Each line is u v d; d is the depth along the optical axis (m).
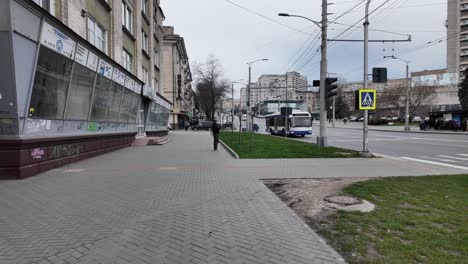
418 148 18.56
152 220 4.98
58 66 10.08
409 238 4.07
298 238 4.21
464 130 38.31
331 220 4.89
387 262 3.42
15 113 8.19
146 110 25.36
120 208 5.64
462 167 10.83
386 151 17.00
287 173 9.28
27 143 8.55
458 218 4.84
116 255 3.71
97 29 16.11
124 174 9.09
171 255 3.71
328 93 16.80
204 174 9.09
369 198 6.13
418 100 66.44
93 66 12.73
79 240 4.16
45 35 8.98
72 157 11.50
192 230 4.54
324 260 3.54
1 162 8.27
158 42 34.59
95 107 13.68
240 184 7.71
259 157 12.90
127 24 22.06
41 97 9.28
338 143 23.47
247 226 4.70
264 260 3.56
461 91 53.47
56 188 7.23
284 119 35.22
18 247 3.92
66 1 12.23
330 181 8.06
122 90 17.31
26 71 8.42
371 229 4.45
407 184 7.45
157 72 33.72
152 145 19.94
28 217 5.10
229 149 15.85
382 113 90.25
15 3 7.72
